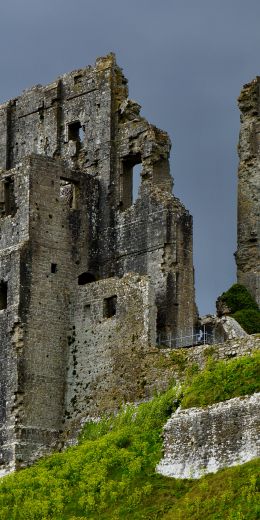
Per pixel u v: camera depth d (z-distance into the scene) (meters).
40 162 105.50
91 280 106.38
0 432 101.19
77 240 105.94
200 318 104.06
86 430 100.06
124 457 92.44
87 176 107.69
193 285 103.56
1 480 97.56
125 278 101.38
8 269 103.50
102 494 90.56
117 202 107.12
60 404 102.25
